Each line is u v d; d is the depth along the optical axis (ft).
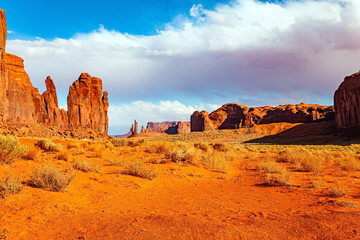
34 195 16.42
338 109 343.05
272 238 10.89
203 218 14.38
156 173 30.22
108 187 22.41
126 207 16.94
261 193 24.20
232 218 14.64
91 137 399.85
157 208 17.15
